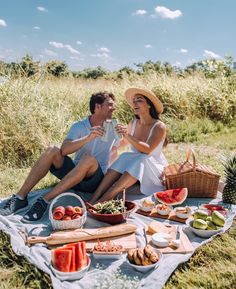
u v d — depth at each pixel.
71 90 10.67
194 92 11.84
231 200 4.81
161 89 11.73
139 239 3.74
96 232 3.71
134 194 5.02
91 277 3.17
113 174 4.70
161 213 4.30
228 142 9.02
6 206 4.34
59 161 4.62
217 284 3.16
